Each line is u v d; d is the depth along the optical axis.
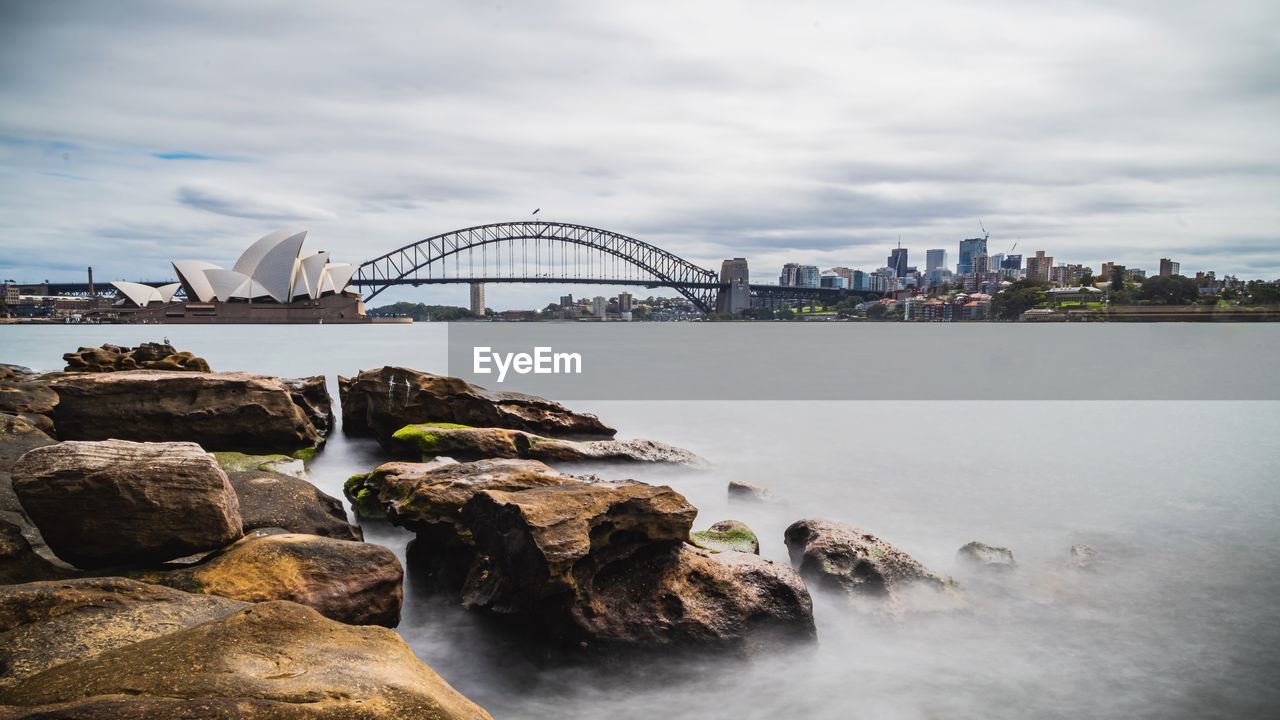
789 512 12.30
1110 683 6.96
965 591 8.72
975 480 14.97
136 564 6.79
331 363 48.47
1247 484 14.59
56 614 4.57
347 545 7.03
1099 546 10.62
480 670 7.16
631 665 6.88
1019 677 7.05
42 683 3.51
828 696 6.73
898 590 8.39
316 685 3.61
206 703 3.27
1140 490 14.06
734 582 7.51
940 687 6.88
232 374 17.73
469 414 18.27
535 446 15.63
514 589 7.29
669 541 7.75
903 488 14.23
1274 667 7.23
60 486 6.52
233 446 16.27
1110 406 29.23
